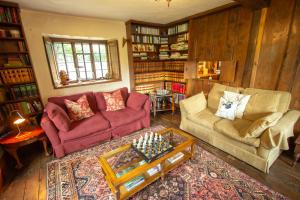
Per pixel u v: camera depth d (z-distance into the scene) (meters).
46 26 2.81
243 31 2.61
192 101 2.79
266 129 1.76
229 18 2.75
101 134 2.55
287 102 2.07
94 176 1.86
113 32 3.59
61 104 2.68
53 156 2.30
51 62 3.06
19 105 2.54
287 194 1.56
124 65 3.93
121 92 3.29
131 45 3.67
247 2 2.18
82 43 3.52
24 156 2.31
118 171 1.56
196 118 2.60
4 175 1.88
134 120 2.88
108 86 3.77
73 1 2.31
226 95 2.58
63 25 2.97
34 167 2.07
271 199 1.51
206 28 3.14
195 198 1.54
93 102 3.04
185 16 3.36
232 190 1.62
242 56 2.69
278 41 2.27
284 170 1.90
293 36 2.13
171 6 2.67
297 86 2.19
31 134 2.12
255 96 2.32
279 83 2.35
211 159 2.10
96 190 1.67
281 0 2.15
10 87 2.44
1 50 2.39
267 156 1.78
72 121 2.60
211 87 3.26
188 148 2.26
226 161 2.08
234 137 2.03
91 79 3.83
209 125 2.40
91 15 3.08
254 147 1.89
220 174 1.83
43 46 2.85
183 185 1.69
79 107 2.69
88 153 2.32
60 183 1.77
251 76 2.62
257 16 2.39
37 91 2.66
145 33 3.82
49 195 1.63
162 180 1.74
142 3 2.48
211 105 2.89
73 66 3.54
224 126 2.23
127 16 3.24
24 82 2.52
